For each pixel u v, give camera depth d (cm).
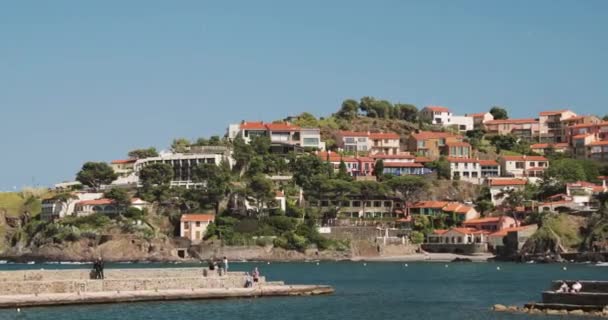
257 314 11038
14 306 10838
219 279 13262
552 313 10881
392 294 14762
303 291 13950
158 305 11569
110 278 12369
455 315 11338
